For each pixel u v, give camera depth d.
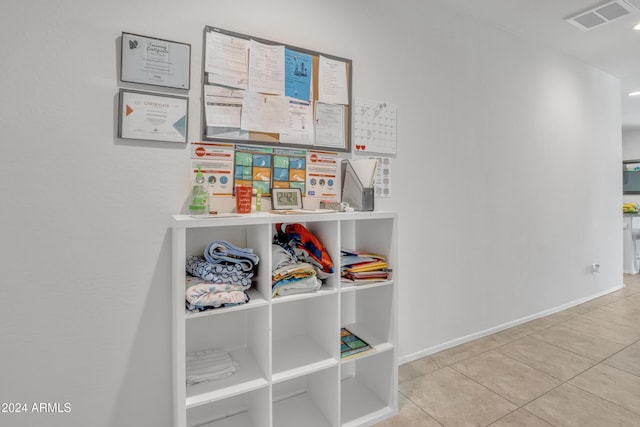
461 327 2.55
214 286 1.31
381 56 2.10
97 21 1.36
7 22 1.23
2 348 1.25
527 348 2.48
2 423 1.26
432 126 2.34
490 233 2.70
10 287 1.25
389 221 1.78
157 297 1.50
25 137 1.26
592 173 3.59
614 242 3.95
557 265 3.25
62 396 1.34
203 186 1.56
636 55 3.29
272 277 1.45
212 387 1.37
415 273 2.30
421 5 2.28
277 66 1.73
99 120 1.37
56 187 1.31
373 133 2.07
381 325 1.85
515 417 1.70
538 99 3.02
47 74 1.28
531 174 2.98
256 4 1.68
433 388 1.97
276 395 1.83
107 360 1.41
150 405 1.49
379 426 1.66
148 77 1.44
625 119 5.67
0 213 1.23
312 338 1.82
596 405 1.79
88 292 1.37
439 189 2.39
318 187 1.88
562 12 2.48
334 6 1.92
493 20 2.58
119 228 1.42
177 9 1.50
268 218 1.41
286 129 1.77
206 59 1.55
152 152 1.47
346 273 1.69
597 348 2.48
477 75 2.58
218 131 1.59
